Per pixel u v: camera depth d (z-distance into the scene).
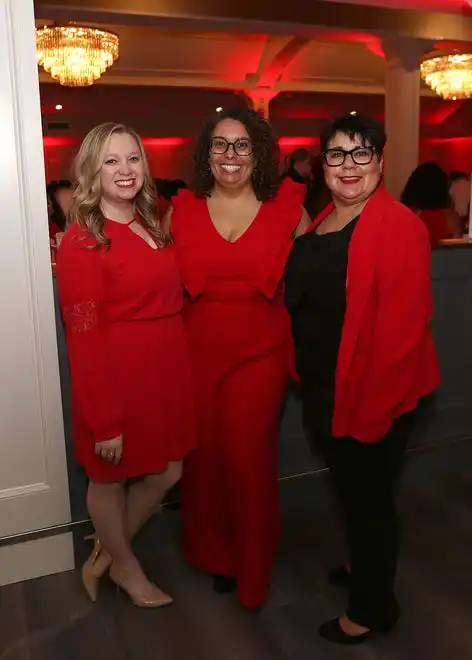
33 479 2.23
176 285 1.89
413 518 2.61
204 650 1.87
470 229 3.09
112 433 1.78
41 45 6.11
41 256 2.12
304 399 1.87
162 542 2.48
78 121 9.59
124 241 1.79
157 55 8.28
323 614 2.03
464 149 11.74
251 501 1.99
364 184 1.69
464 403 3.00
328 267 1.70
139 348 1.82
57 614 2.06
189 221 1.99
